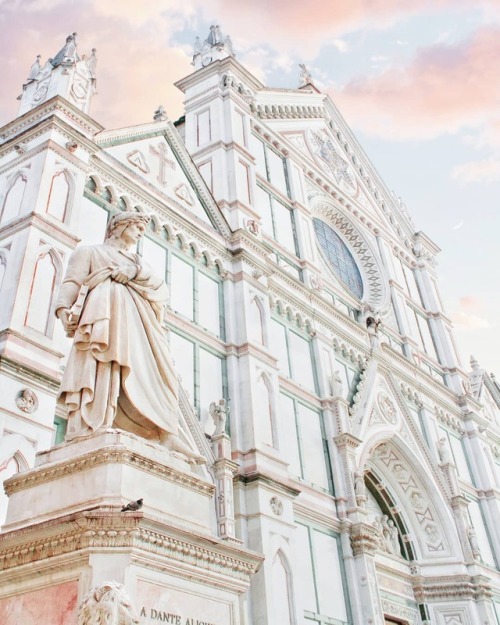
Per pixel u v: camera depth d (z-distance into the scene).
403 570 24.31
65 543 5.66
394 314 32.19
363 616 18.28
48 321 13.39
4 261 14.04
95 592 4.93
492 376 38.75
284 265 24.92
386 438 24.83
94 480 6.19
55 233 14.65
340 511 19.95
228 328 19.62
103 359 7.04
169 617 5.70
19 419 11.71
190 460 7.25
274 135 29.25
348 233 33.50
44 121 16.27
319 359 23.23
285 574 15.81
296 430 20.36
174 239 19.42
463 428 32.03
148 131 20.75
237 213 22.56
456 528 25.70
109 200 17.73
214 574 6.36
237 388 18.45
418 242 38.88
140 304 7.70
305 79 37.03
